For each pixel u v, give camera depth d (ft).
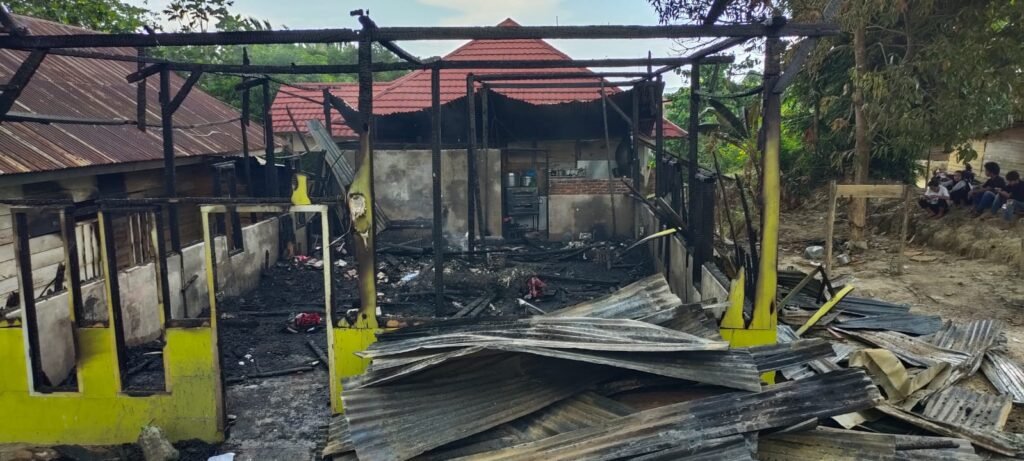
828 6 16.46
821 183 54.54
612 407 13.96
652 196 40.27
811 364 18.65
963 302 28.07
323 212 16.38
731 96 23.25
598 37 16.80
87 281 22.31
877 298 29.07
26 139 23.20
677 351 14.71
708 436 12.79
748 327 17.67
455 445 13.43
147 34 16.96
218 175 32.60
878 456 13.14
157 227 15.89
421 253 38.91
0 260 21.25
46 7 51.55
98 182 26.78
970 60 35.40
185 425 16.61
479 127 49.42
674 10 32.65
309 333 26.07
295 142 59.72
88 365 16.43
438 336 15.90
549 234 45.73
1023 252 31.19
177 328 16.16
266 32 16.87
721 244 27.17
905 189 32.22
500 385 14.61
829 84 49.34
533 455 12.62
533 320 16.47
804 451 13.38
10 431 16.71
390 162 44.57
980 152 56.44
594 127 51.49
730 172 61.46
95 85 34.50
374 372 14.61
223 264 30.17
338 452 14.37
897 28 41.75
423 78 55.01
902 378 17.37
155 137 31.53
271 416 18.29
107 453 16.38
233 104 63.77
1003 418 16.44
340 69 25.81
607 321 16.10
